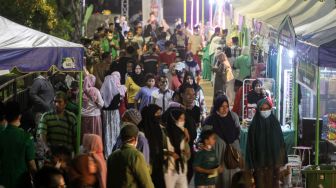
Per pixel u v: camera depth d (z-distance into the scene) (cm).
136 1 5869
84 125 1972
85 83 1981
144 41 3953
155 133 1430
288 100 2148
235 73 2794
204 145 1504
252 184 1342
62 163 1259
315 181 1568
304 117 2152
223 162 1580
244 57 2777
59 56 1516
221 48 3253
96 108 1980
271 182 1647
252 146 1645
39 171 1052
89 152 1239
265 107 1639
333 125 1878
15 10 2412
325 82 2158
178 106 1806
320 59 1617
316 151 1714
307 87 1773
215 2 4622
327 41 1625
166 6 6562
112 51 3538
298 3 2373
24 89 2192
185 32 4050
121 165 1241
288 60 2212
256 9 2734
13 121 1323
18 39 1537
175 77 2589
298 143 2005
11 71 1567
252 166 1642
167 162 1444
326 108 2166
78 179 1198
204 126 1598
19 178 1313
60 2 2872
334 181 1570
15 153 1312
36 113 1958
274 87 2286
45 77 2047
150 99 2106
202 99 2269
